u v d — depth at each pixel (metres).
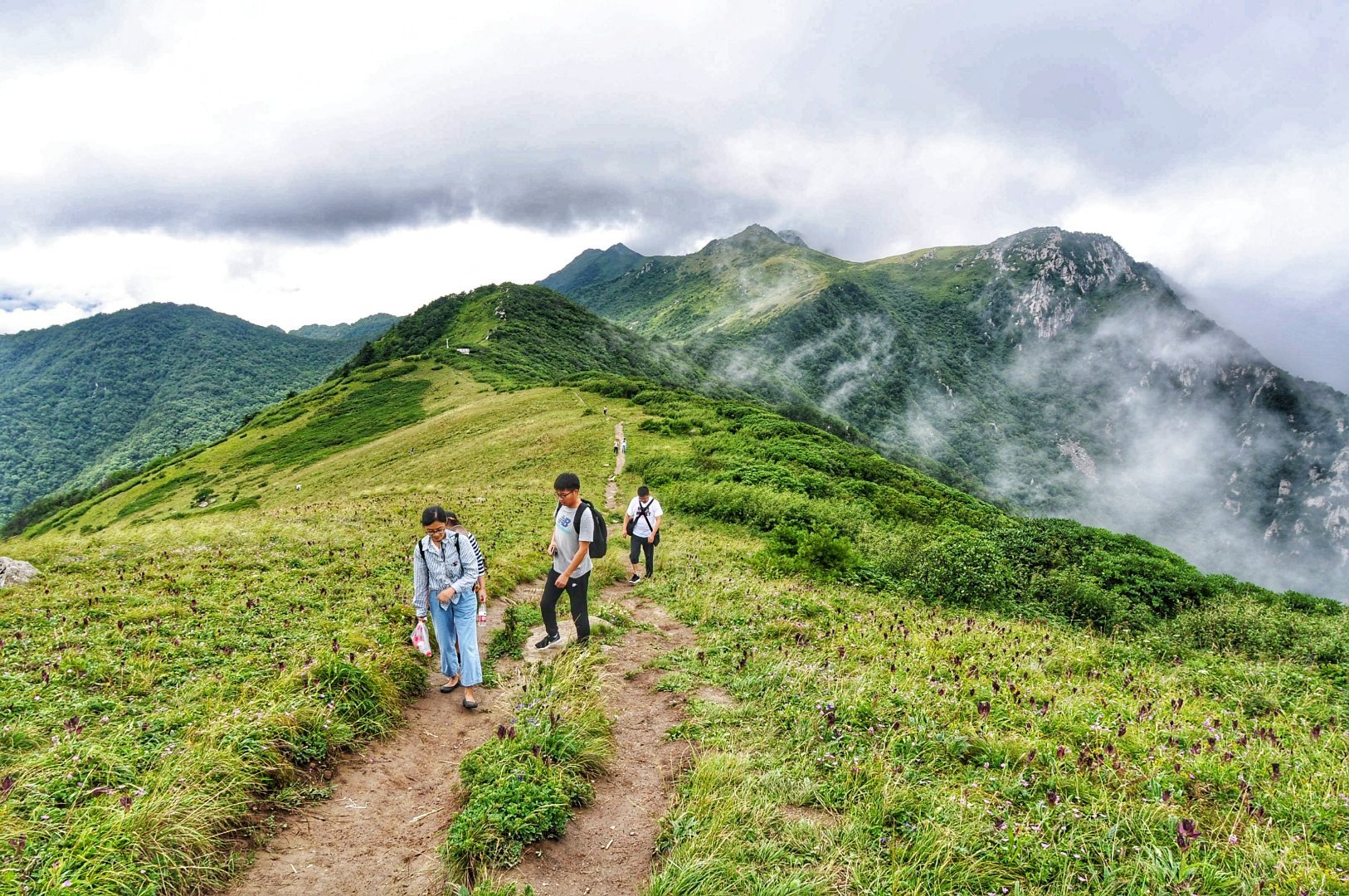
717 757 5.39
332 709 5.78
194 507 65.12
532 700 6.42
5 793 4.16
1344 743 6.43
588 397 62.81
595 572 13.37
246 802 4.58
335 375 133.38
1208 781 5.22
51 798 4.27
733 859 4.25
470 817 4.42
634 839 4.65
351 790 5.17
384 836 4.62
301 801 4.90
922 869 4.13
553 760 5.30
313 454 72.00
